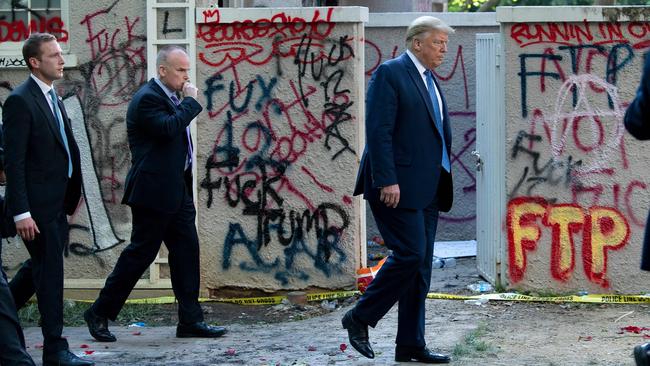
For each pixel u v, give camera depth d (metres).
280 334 7.40
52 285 6.15
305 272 8.62
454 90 11.46
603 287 8.38
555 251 8.41
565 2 19.94
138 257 7.16
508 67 8.35
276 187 8.60
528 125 8.36
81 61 8.66
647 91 4.61
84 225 8.73
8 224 6.08
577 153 8.34
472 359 6.26
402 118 5.94
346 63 8.47
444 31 6.03
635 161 8.31
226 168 8.63
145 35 8.59
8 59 8.66
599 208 8.36
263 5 12.48
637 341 6.80
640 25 8.25
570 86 8.32
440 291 8.71
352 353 6.58
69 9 8.64
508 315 7.79
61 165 6.20
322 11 8.44
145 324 8.04
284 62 8.53
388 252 11.13
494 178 8.60
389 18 11.41
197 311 7.36
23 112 6.02
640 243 8.33
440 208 6.21
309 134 8.55
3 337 5.45
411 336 6.16
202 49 8.59
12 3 8.72
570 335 7.03
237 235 8.66
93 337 7.32
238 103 8.59
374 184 5.83
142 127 6.97
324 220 8.57
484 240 9.07
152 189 7.01
